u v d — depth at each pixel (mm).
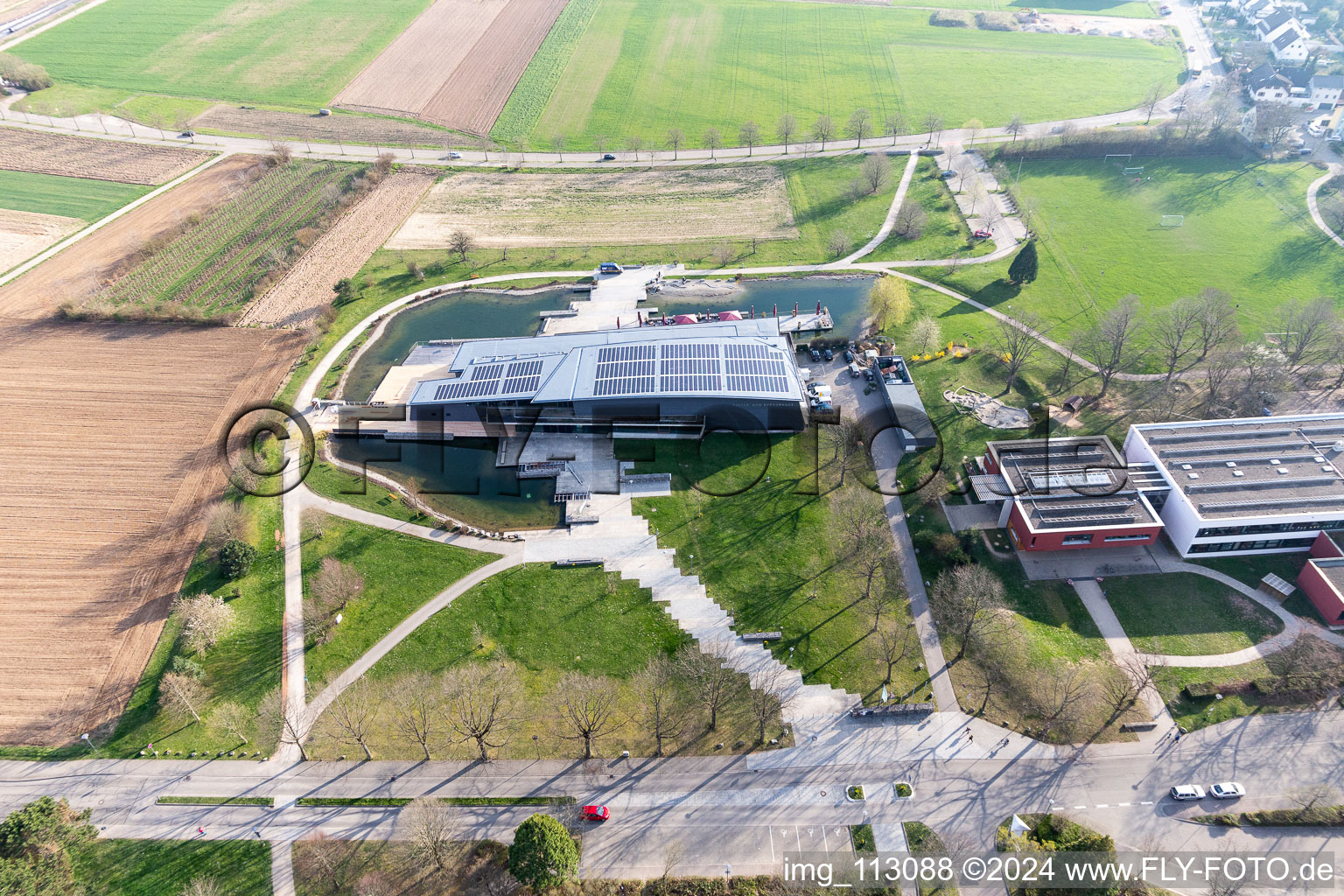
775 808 79438
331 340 149750
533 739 85625
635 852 76312
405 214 192375
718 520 110188
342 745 85562
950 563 102812
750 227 184750
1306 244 164375
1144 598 98875
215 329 152750
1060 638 94375
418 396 128250
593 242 181250
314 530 108875
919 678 90500
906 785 80688
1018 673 89688
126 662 94375
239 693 90625
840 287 161625
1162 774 81062
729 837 77250
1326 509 99875
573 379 125125
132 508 114500
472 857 76000
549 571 103625
